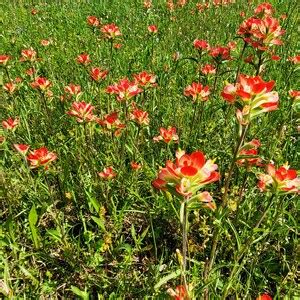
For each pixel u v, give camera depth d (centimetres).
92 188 53
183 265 31
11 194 53
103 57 90
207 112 66
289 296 38
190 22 112
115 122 53
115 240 47
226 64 81
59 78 81
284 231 44
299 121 59
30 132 67
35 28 118
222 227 38
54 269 45
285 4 120
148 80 58
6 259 43
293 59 64
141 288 41
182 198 28
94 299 42
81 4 144
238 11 117
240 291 40
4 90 71
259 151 55
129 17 121
